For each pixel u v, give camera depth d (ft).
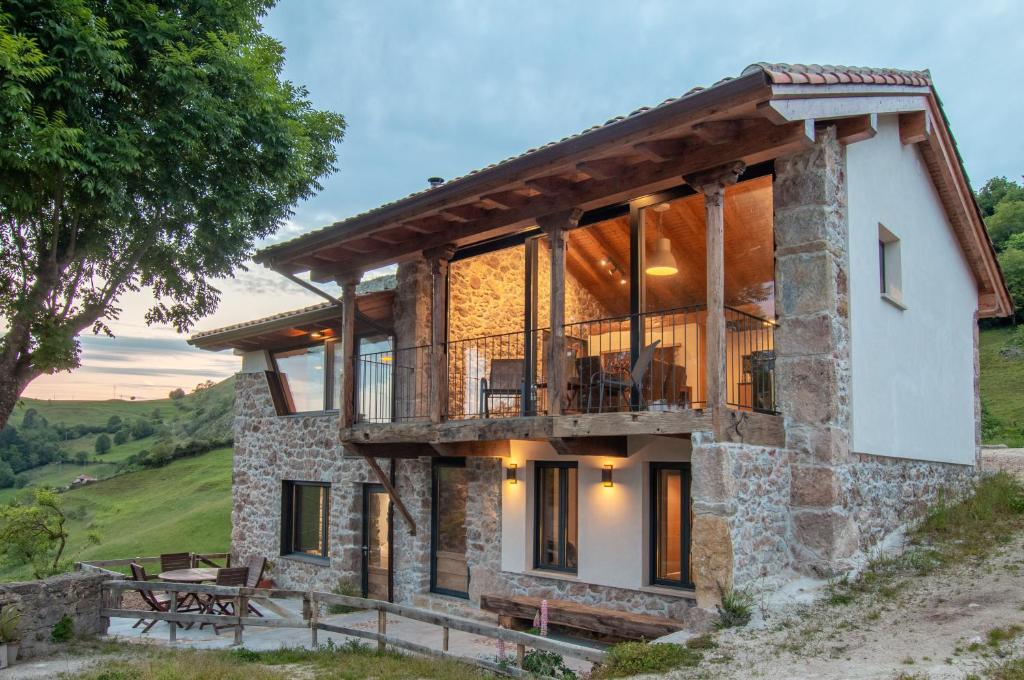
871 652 17.48
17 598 27.53
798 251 24.23
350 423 33.55
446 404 33.42
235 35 30.94
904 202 30.71
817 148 24.22
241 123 30.99
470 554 33.24
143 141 28.37
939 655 16.72
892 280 29.78
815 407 23.53
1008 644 16.74
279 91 34.68
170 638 29.63
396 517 37.22
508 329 37.27
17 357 31.14
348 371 34.14
